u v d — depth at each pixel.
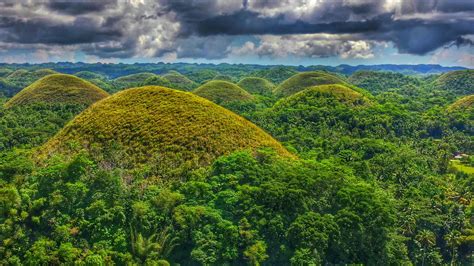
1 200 41.34
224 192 45.44
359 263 43.69
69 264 38.25
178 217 42.09
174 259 40.91
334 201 48.22
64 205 43.00
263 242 41.59
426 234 53.09
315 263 40.09
